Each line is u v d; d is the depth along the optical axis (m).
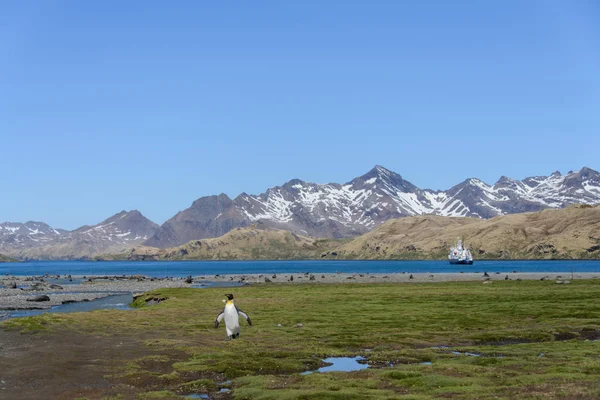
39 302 87.56
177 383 24.53
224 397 22.33
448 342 36.41
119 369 26.91
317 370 27.75
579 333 39.78
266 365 28.19
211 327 43.69
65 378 24.67
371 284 118.44
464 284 110.00
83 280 194.38
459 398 20.41
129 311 56.31
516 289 87.19
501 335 38.41
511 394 20.64
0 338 35.09
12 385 23.25
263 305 63.97
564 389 20.92
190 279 159.25
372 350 33.53
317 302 67.50
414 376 24.66
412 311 55.41
